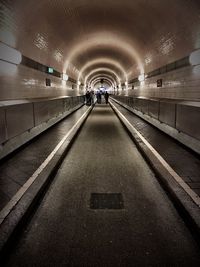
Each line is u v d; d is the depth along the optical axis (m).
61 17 7.86
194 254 2.49
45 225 3.04
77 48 13.52
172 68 8.62
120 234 2.84
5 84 5.88
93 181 4.53
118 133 9.77
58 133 8.86
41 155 5.73
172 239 2.74
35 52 8.45
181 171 4.55
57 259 2.42
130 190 4.12
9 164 5.05
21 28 6.37
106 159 5.96
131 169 5.20
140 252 2.52
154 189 4.16
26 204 3.26
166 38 8.17
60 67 13.76
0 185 3.94
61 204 3.61
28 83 7.86
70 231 2.91
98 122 13.40
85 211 3.39
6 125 5.25
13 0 5.11
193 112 5.68
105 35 12.30
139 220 3.15
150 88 12.84
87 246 2.62
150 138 7.83
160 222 3.10
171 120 7.60
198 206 3.17
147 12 7.47
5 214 2.99
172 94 8.69
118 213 3.34
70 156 6.25
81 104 26.19
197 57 6.05
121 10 8.21
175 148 6.39
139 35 10.21
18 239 2.76
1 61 5.61
